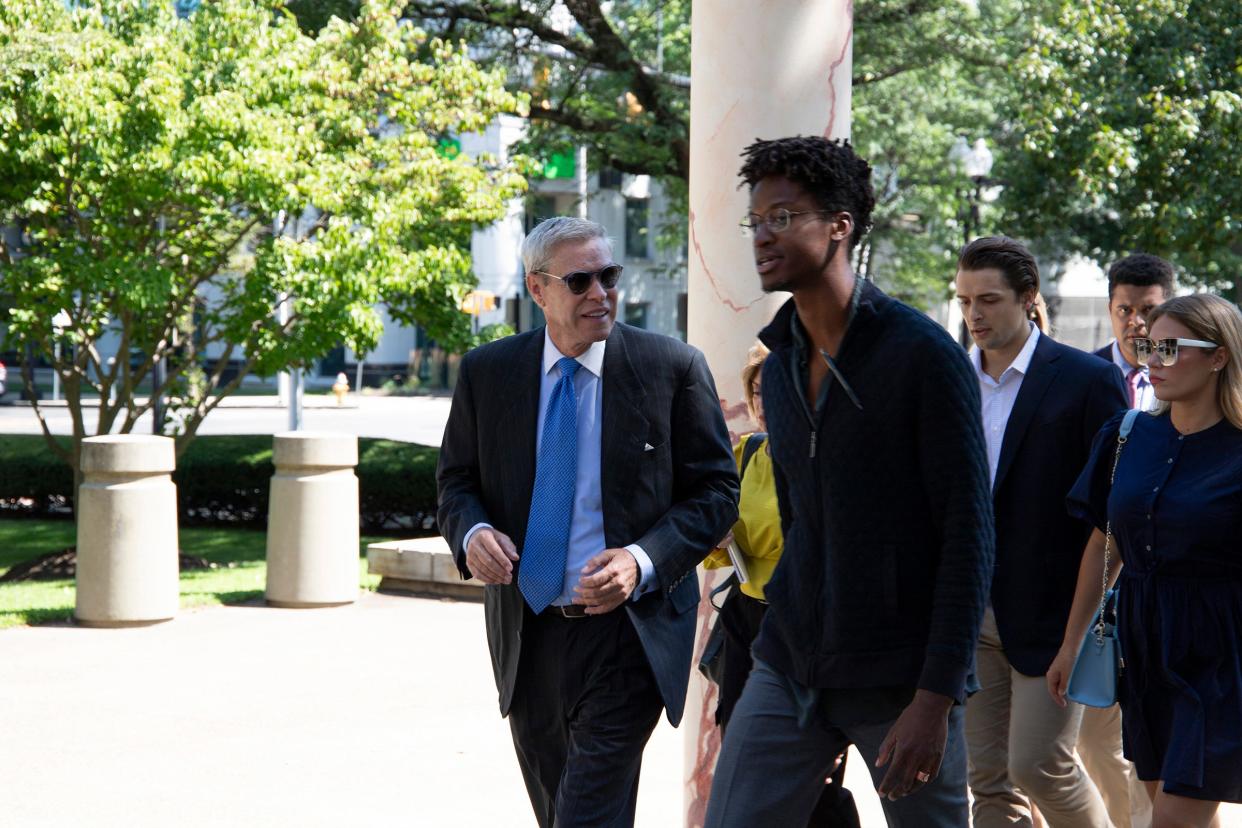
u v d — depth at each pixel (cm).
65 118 1134
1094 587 423
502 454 401
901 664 315
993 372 462
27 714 727
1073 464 443
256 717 725
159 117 1162
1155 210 1719
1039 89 1703
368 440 1702
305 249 1238
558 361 401
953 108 2306
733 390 464
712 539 397
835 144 316
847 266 319
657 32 1909
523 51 1800
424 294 1395
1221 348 395
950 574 305
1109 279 573
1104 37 1681
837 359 315
